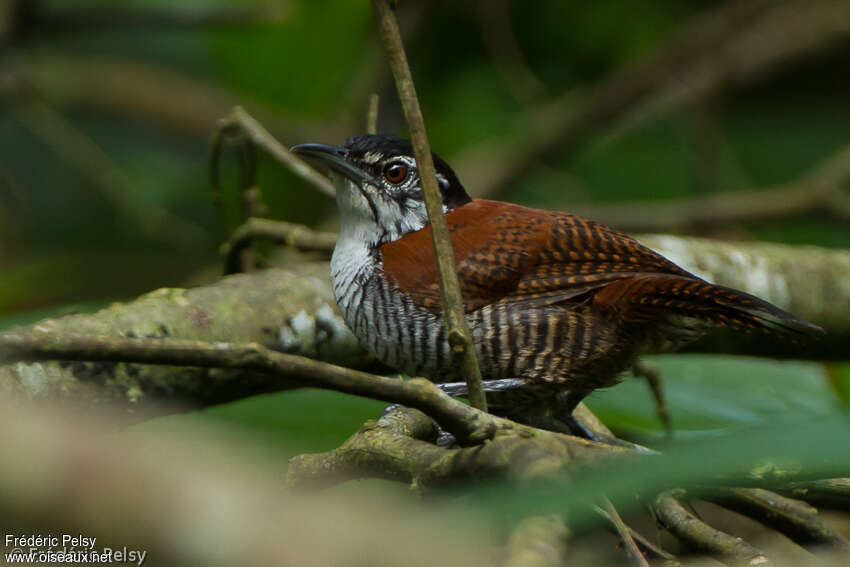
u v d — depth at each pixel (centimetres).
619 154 1709
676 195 1670
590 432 737
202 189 1577
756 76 1734
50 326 685
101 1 1448
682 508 597
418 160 496
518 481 319
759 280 960
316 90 1420
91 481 167
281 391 751
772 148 1778
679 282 663
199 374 709
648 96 1588
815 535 618
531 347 703
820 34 1733
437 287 707
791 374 922
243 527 175
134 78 1694
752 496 632
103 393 679
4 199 1638
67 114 1678
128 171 1627
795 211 1447
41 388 652
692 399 844
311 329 808
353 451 492
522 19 1638
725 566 549
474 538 214
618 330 707
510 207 762
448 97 1605
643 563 460
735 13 1581
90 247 1642
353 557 187
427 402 421
